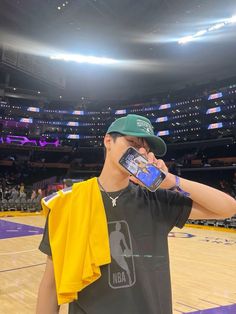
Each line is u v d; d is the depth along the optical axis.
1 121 30.86
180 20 21.39
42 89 33.28
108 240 1.06
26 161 29.33
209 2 19.25
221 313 3.63
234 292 4.48
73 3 19.56
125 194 1.16
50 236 1.07
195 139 27.38
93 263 1.01
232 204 1.15
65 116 33.00
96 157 31.67
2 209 17.53
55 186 20.59
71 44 23.86
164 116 29.88
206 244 8.77
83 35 23.03
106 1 19.91
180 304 3.95
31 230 10.85
